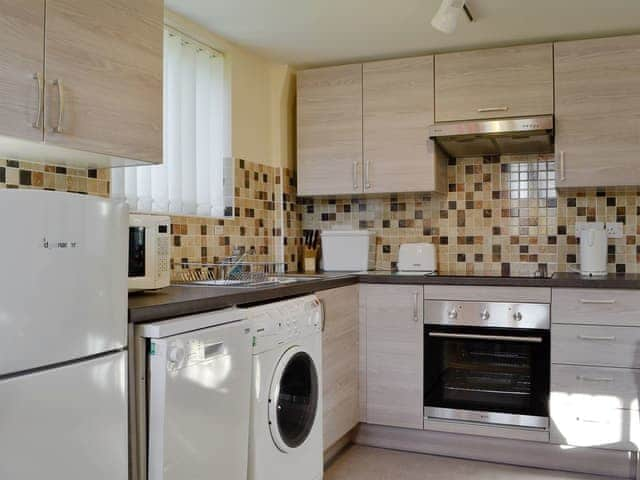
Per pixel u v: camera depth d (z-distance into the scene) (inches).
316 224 156.3
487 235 143.1
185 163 115.4
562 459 114.6
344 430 119.0
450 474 112.2
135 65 77.6
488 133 123.0
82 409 56.1
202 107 120.8
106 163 83.3
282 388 91.7
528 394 116.0
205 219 118.6
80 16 68.6
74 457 55.2
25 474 50.4
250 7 108.3
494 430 117.5
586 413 111.7
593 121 121.8
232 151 128.0
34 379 51.3
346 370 120.8
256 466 82.1
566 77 123.5
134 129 77.4
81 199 56.7
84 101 69.2
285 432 92.2
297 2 106.3
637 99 119.3
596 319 111.0
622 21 116.5
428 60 133.2
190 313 74.0
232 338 75.4
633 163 119.5
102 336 59.0
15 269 50.1
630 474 110.0
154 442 63.9
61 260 54.3
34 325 51.7
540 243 139.1
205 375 70.1
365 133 138.1
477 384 119.6
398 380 125.0
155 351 64.4
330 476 110.8
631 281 108.6
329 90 141.4
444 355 122.1
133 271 81.3
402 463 118.1
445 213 146.6
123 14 75.5
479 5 108.0
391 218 150.9
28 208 51.3
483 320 118.6
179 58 113.4
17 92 60.6
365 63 138.4
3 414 48.6
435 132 127.3
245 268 130.2
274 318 87.3
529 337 114.7
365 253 145.1
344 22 116.3
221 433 73.3
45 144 64.7
